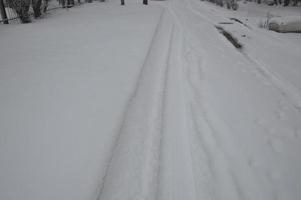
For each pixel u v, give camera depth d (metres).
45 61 5.22
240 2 28.78
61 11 13.97
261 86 4.51
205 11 15.68
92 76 4.48
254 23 12.01
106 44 6.68
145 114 3.39
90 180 2.27
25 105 3.41
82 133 2.89
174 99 3.84
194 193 2.22
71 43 6.73
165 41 7.13
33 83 4.11
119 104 3.58
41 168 2.34
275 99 4.07
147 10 14.77
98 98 3.71
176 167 2.51
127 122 3.19
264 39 8.25
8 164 2.37
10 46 6.36
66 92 3.84
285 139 3.04
